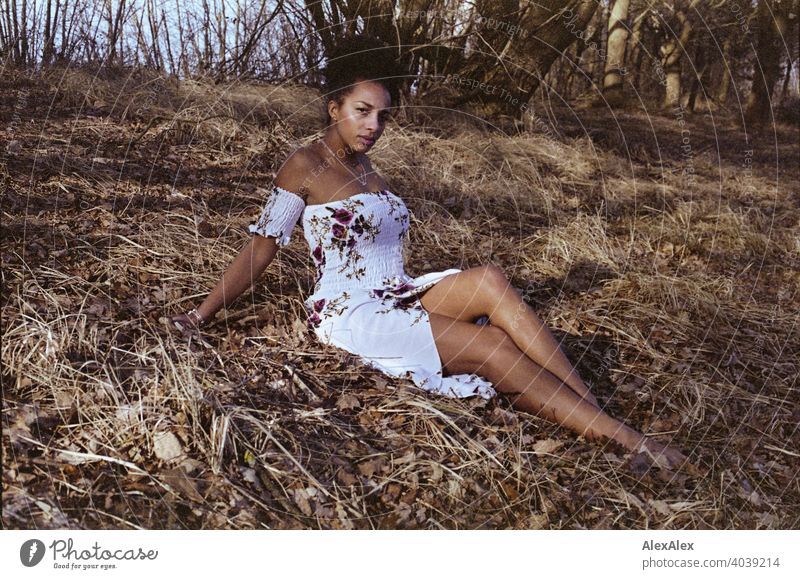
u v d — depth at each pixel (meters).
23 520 1.76
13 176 3.42
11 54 5.11
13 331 2.25
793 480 2.31
